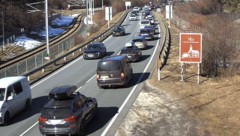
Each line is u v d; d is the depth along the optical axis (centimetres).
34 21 10162
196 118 2023
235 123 1972
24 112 2253
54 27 10138
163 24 7212
